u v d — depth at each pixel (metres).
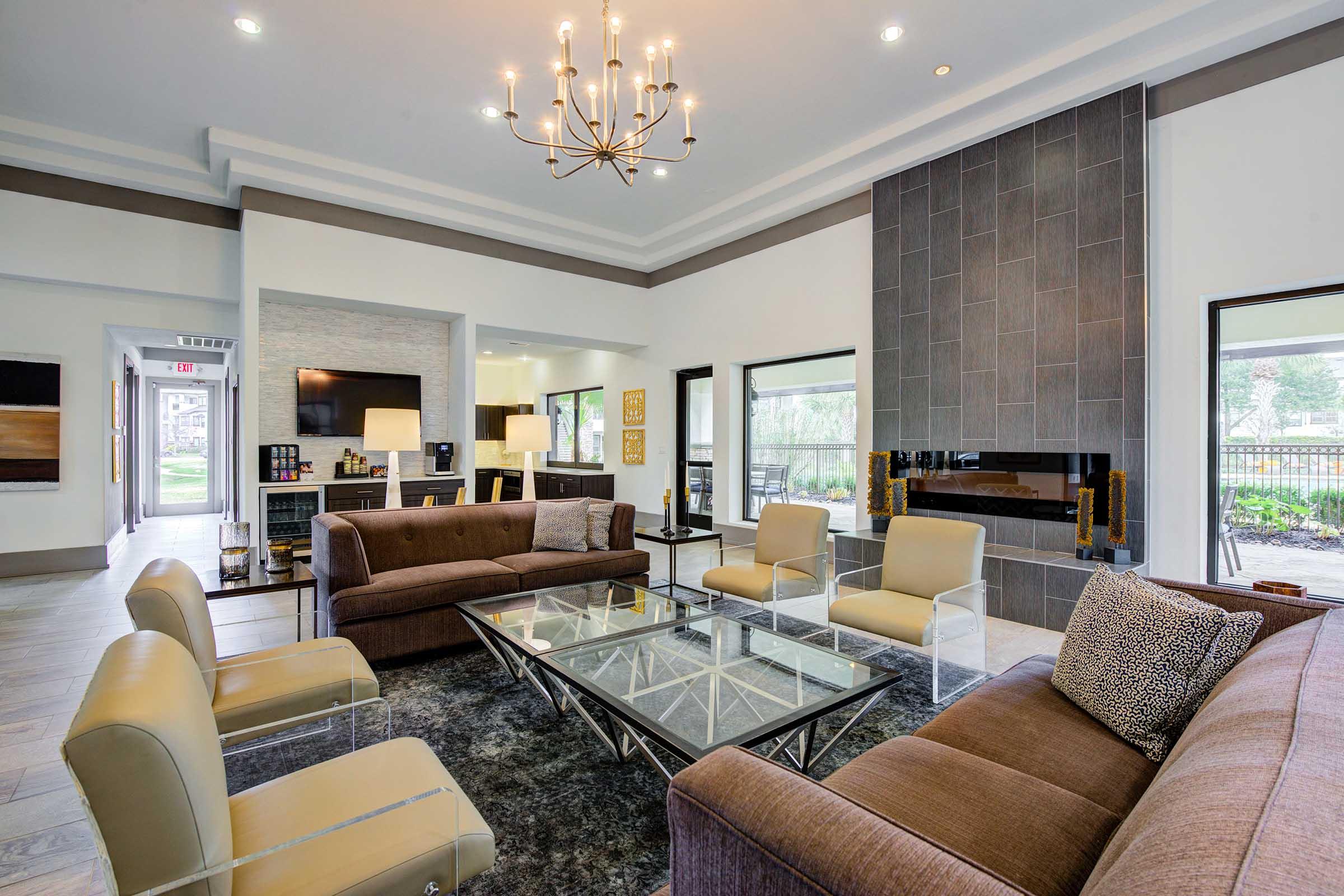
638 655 2.52
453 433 6.85
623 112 4.62
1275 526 3.73
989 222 4.67
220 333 5.88
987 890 0.65
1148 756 1.59
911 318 5.16
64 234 5.13
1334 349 3.54
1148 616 1.71
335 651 2.33
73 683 3.04
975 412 4.76
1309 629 1.40
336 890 1.13
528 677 2.99
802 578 3.75
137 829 0.97
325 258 5.72
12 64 3.96
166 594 1.81
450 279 6.47
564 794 2.10
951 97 4.47
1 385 5.17
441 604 3.48
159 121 4.69
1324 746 0.77
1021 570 4.09
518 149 5.20
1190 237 3.86
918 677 3.17
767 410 6.98
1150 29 3.57
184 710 1.11
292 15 3.53
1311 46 3.45
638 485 8.55
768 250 6.61
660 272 8.00
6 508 5.23
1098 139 4.12
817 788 0.87
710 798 0.89
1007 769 1.46
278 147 5.08
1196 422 3.86
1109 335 4.09
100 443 5.58
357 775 1.49
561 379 10.48
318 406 6.16
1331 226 3.40
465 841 1.28
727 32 3.71
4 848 1.83
